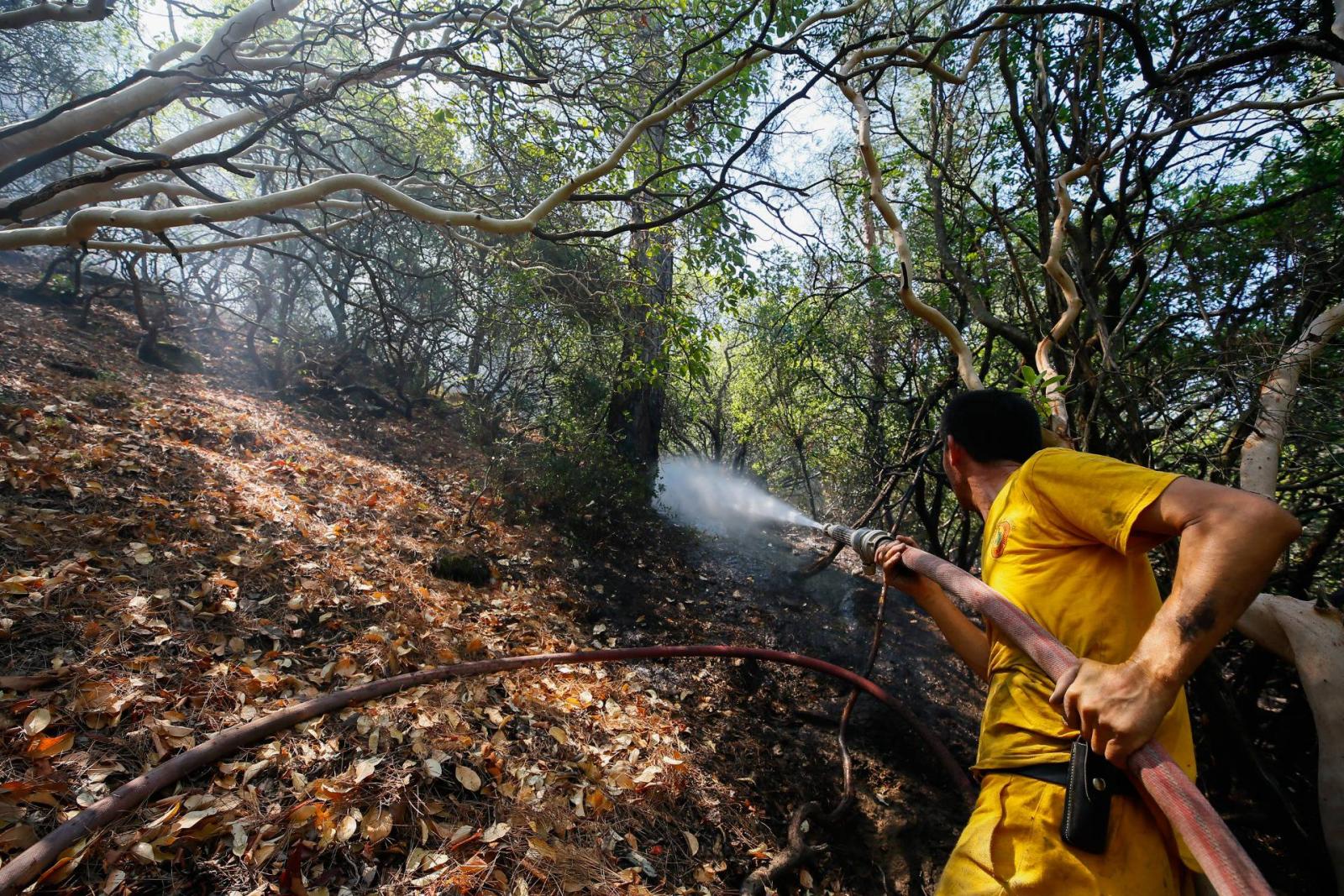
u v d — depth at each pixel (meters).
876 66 2.60
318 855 2.10
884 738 4.12
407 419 8.26
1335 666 2.37
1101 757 1.26
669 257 7.64
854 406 7.77
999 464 1.66
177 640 2.75
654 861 2.68
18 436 3.90
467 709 2.94
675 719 3.74
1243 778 3.21
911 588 1.81
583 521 6.54
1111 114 4.51
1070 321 3.11
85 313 7.22
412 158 7.59
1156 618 1.15
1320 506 3.79
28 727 2.14
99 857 1.87
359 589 3.64
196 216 2.87
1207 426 3.57
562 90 5.39
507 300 7.16
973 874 1.36
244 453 5.23
